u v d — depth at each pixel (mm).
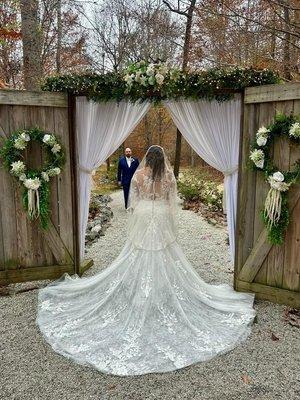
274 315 3445
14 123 3859
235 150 3906
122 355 2719
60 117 3990
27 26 7129
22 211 4047
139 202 3410
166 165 3439
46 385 2465
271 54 6812
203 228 7133
